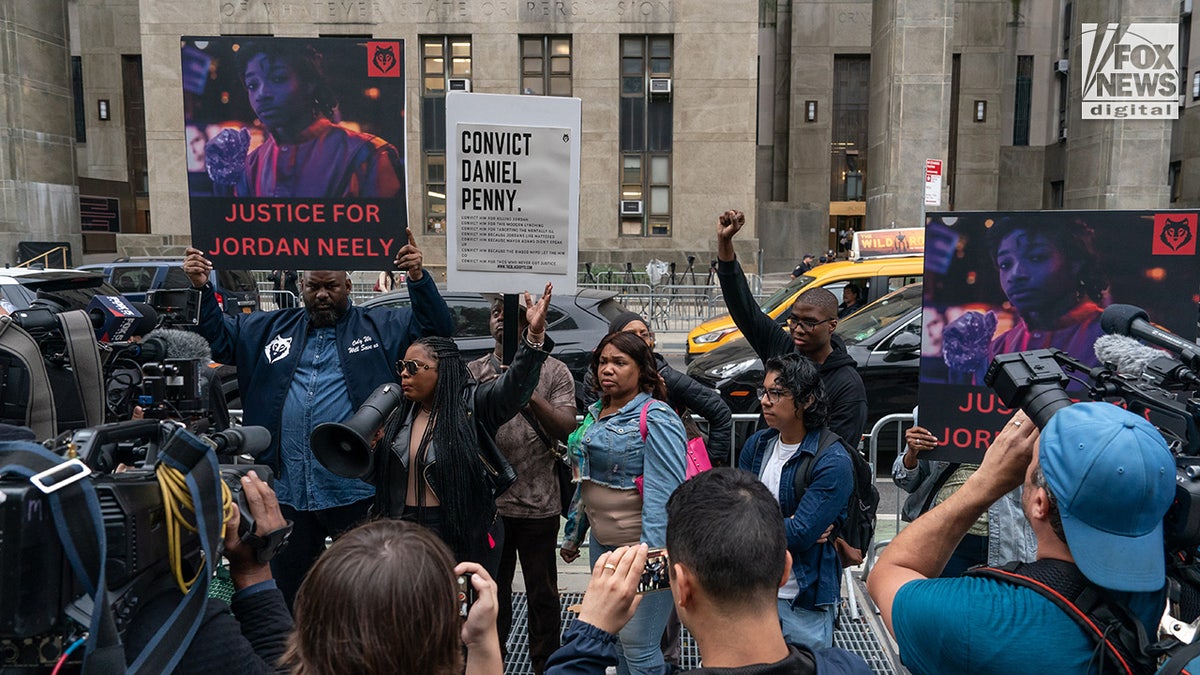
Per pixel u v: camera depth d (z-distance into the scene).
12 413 2.73
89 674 1.34
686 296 18.53
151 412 2.62
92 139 32.88
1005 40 32.38
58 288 7.50
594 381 3.57
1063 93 32.06
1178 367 1.93
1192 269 3.29
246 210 3.87
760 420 5.98
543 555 3.87
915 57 22.30
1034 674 1.55
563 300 8.48
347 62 3.79
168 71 24.41
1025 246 3.43
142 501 1.49
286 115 3.83
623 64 24.70
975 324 3.48
